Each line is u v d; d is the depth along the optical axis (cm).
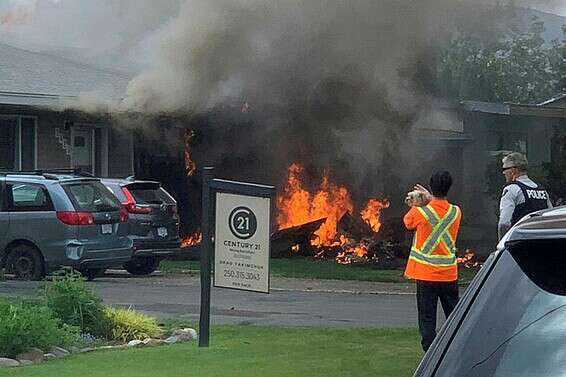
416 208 1730
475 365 538
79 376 1489
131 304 2506
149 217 3291
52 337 1689
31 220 3012
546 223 588
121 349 1756
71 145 3978
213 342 1844
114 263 3073
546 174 4141
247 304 2575
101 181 3309
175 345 1817
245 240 1789
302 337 1927
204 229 1803
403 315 2386
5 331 1631
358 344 1848
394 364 1631
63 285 1884
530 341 541
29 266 3022
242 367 1582
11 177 3053
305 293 2892
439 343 557
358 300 2730
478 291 569
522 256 572
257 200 1781
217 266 1809
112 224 3083
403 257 3938
